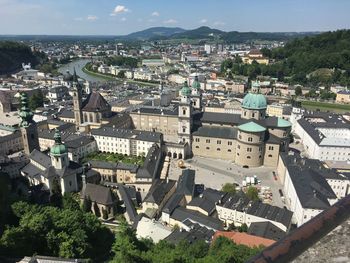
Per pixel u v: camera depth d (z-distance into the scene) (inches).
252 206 5733.3
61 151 6540.4
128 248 3777.1
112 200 6048.2
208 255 3774.6
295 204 5979.3
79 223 4456.2
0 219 4495.6
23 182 7234.3
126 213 6112.2
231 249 3799.2
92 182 7180.1
